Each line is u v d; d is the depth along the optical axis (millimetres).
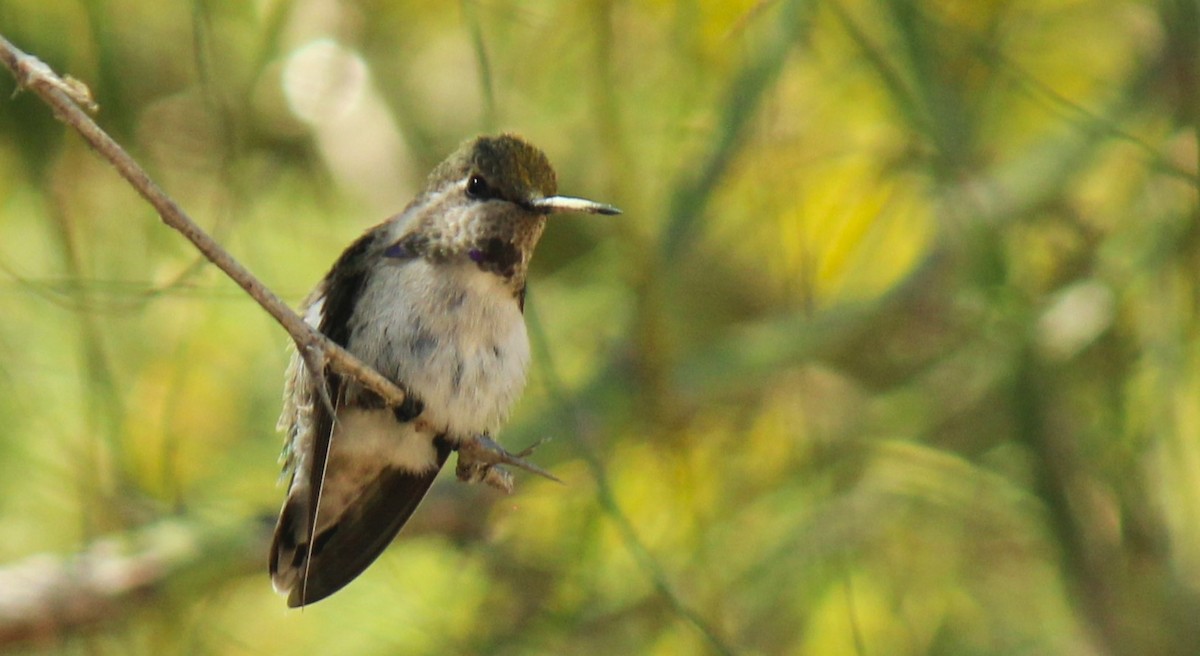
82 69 8875
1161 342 8781
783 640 8977
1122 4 9312
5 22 8672
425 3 9984
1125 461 9211
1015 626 9805
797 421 9297
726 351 9242
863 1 8703
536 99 9711
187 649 8781
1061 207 9500
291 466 7684
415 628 8836
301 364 7301
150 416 8961
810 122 9148
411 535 9156
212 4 9383
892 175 9062
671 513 8789
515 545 8977
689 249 8930
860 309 9375
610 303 9867
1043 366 9336
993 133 9562
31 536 8953
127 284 7668
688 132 8586
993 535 9805
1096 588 9242
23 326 8773
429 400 7293
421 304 7375
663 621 8531
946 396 10078
